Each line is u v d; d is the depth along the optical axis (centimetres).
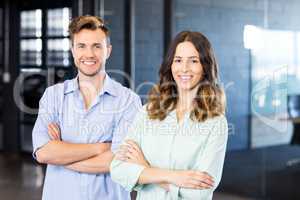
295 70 457
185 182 179
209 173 181
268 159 488
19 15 738
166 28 529
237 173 511
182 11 521
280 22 462
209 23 504
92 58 221
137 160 192
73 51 226
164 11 530
